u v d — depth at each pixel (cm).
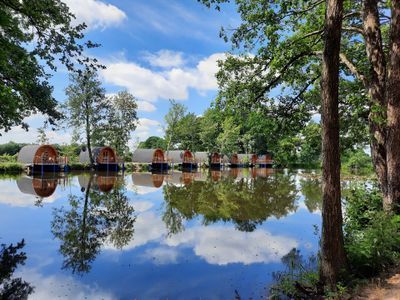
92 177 3072
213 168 5584
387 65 733
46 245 895
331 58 514
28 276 673
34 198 1677
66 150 4284
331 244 518
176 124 5431
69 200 1653
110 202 1650
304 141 1171
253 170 5050
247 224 1206
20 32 748
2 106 762
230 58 1059
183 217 1334
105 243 927
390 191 713
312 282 558
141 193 2027
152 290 604
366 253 534
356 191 897
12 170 3164
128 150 5147
